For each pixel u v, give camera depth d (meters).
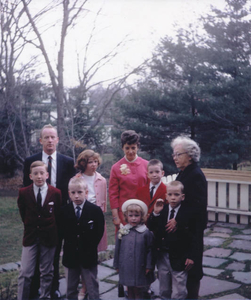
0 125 13.69
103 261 4.75
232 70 11.31
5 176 16.08
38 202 3.46
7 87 12.69
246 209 6.80
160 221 3.12
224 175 6.98
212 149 11.52
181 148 3.04
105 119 14.57
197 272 2.94
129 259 3.18
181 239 2.96
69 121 13.53
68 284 3.31
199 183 2.95
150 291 3.66
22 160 13.52
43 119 14.40
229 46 11.55
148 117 12.41
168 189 3.01
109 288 3.85
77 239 3.26
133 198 3.62
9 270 4.86
